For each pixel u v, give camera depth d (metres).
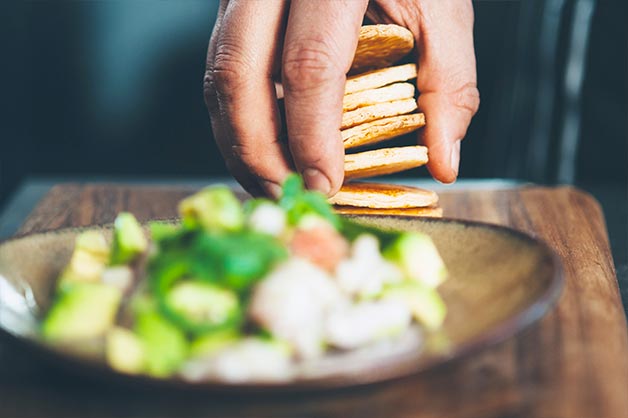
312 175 0.44
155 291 0.29
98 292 0.31
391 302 0.31
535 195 0.56
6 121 1.06
